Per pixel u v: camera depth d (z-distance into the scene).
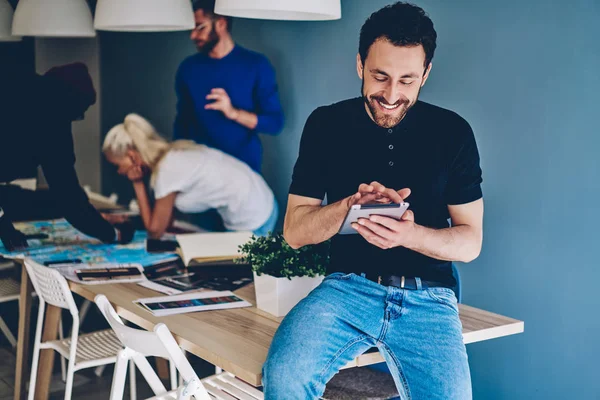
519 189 2.93
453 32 3.11
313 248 2.61
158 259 3.50
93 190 5.86
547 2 2.78
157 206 4.29
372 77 2.04
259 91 4.15
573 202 2.76
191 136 4.62
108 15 3.19
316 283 2.63
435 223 2.21
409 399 2.02
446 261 2.19
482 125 3.04
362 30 2.09
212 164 4.27
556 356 2.87
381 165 2.16
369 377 2.67
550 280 2.86
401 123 2.14
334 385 2.58
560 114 2.77
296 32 3.89
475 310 2.60
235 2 2.42
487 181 3.05
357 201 1.96
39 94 3.40
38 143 3.43
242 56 4.22
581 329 2.78
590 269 2.72
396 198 1.94
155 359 3.90
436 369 1.99
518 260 2.96
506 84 2.94
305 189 2.22
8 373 3.81
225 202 4.26
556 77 2.77
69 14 3.69
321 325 2.03
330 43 3.70
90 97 3.54
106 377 3.81
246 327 2.44
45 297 3.08
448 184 2.18
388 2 3.35
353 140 2.18
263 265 2.59
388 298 2.07
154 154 4.31
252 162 4.24
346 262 2.18
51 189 3.55
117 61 5.45
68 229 4.13
